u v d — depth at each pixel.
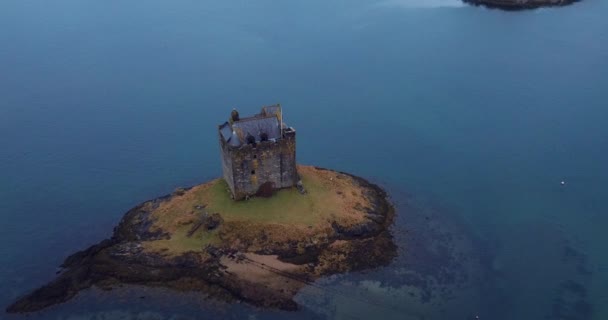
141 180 127.56
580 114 154.88
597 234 106.88
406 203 117.06
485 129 148.88
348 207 107.56
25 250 105.19
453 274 96.75
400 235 105.75
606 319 87.62
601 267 98.69
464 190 121.88
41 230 110.75
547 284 95.00
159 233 102.81
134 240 102.25
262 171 102.81
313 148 141.00
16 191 123.25
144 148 141.38
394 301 90.69
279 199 104.88
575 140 141.50
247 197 104.38
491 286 94.38
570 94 167.12
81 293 91.88
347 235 101.81
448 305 90.31
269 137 101.69
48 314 88.62
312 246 98.69
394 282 94.31
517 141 142.00
